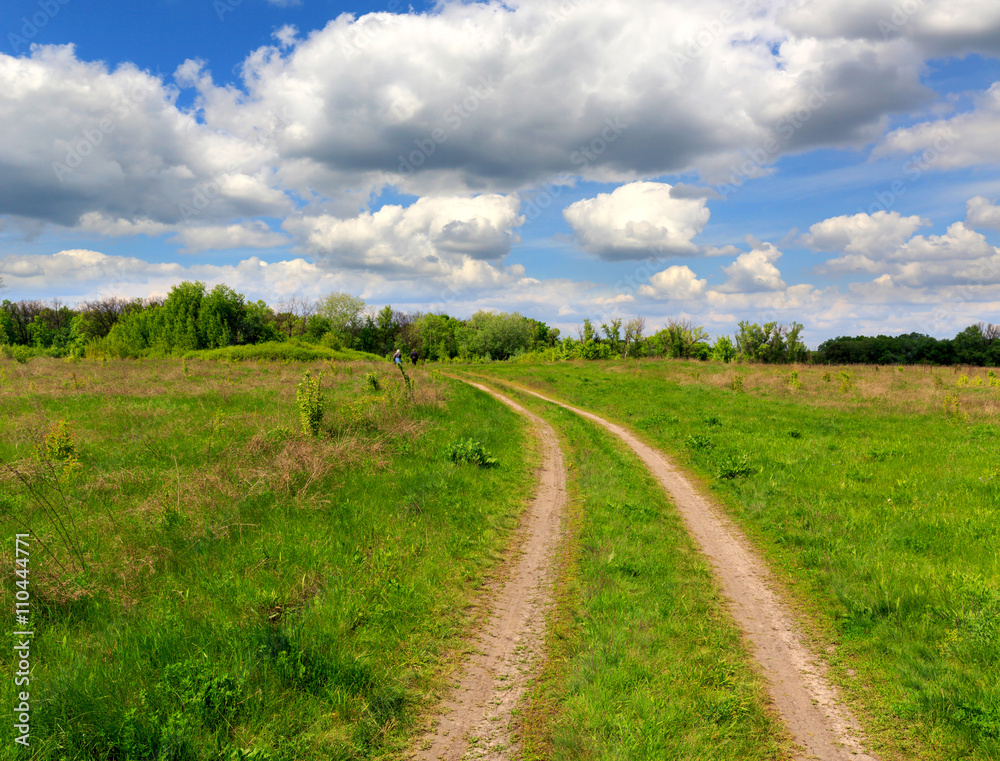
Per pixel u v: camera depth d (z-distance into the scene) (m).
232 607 6.20
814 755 4.54
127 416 16.98
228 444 13.14
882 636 6.28
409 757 4.46
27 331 95.75
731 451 15.35
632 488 12.25
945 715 4.88
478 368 51.69
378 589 6.91
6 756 3.96
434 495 10.60
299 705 4.80
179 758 4.05
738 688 5.40
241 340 73.31
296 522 8.77
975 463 13.16
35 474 9.91
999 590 6.77
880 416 21.30
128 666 5.05
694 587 7.63
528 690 5.38
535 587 7.73
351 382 27.89
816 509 10.48
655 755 4.32
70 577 6.44
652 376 40.00
